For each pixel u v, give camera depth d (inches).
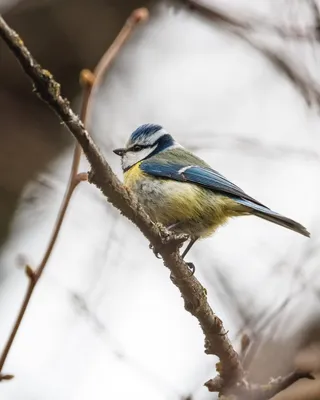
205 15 471.2
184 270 286.2
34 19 521.0
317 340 342.3
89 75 269.4
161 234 278.2
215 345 280.5
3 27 201.6
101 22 528.7
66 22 523.8
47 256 250.7
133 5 534.0
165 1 533.6
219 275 409.4
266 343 331.6
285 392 287.0
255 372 316.2
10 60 525.0
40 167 522.0
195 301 286.4
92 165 246.8
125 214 271.3
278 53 454.6
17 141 521.3
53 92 216.1
